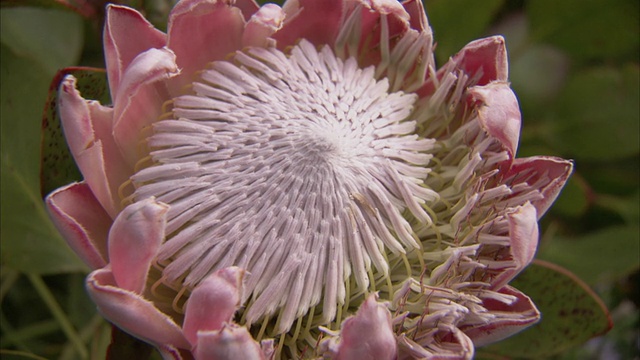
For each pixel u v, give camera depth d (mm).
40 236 645
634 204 709
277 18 580
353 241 574
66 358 666
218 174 568
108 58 565
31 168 644
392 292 578
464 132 596
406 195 581
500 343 657
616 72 709
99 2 646
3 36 667
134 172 580
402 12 589
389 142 588
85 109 550
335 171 572
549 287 644
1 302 685
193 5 570
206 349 531
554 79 745
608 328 640
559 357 696
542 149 715
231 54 593
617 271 680
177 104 579
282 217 567
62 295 694
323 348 549
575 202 696
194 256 561
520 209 560
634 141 708
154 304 563
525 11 726
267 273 565
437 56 695
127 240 536
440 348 562
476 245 572
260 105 580
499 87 573
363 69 612
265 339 568
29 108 640
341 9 598
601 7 706
